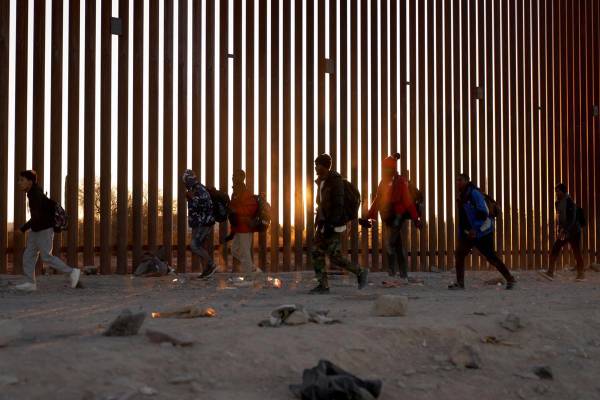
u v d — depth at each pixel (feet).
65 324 19.60
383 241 51.49
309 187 49.03
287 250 47.26
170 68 43.86
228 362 14.88
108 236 41.63
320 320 19.11
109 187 41.73
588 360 18.57
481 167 58.70
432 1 55.88
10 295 30.27
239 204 40.93
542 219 63.77
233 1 46.42
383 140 52.85
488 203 35.83
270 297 29.58
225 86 45.50
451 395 15.10
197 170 44.11
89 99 41.06
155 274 40.81
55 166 40.14
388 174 40.68
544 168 64.03
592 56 68.03
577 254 47.52
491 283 40.93
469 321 20.25
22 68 39.63
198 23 44.57
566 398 15.97
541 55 64.13
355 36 51.49
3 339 15.44
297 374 14.88
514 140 61.36
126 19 42.16
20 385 12.55
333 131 50.24
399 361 16.76
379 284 38.83
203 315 20.54
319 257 31.71
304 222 48.85
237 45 46.21
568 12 66.64
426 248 54.70
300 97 48.83
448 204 56.08
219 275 42.42
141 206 42.50
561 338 20.18
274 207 47.34
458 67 57.06
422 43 55.36
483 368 17.01
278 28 48.03
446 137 56.44
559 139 65.36
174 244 44.86
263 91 47.09
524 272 56.29
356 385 13.47
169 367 14.23
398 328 18.34
